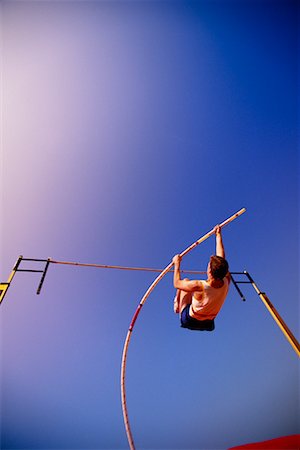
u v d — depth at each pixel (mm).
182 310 3332
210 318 3207
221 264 2967
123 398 3439
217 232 3385
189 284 3092
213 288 3051
